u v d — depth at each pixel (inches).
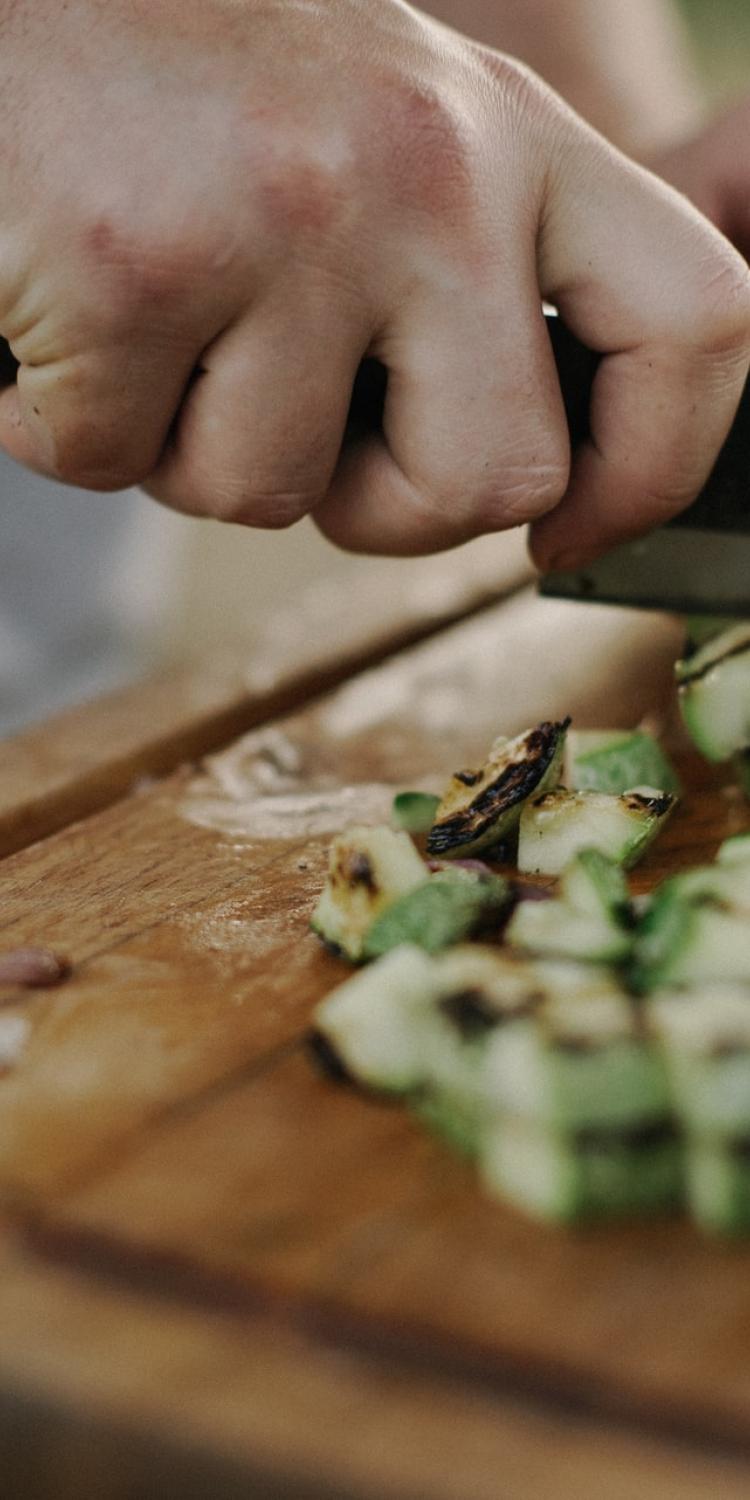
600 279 14.4
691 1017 11.8
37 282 13.6
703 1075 11.5
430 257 13.8
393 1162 12.1
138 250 13.4
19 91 13.5
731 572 16.3
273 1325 11.4
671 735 17.4
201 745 18.1
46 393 14.1
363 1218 11.7
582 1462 10.8
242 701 18.5
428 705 18.2
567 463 14.4
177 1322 11.4
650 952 12.8
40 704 24.6
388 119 13.6
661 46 26.8
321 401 14.0
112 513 25.5
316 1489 10.8
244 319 13.7
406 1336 11.2
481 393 14.1
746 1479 10.8
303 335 13.8
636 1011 11.9
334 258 13.6
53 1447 11.1
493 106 14.0
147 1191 11.9
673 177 19.1
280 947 14.0
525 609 20.5
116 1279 11.6
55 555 25.0
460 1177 12.0
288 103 13.4
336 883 13.7
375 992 12.5
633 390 14.7
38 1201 11.9
